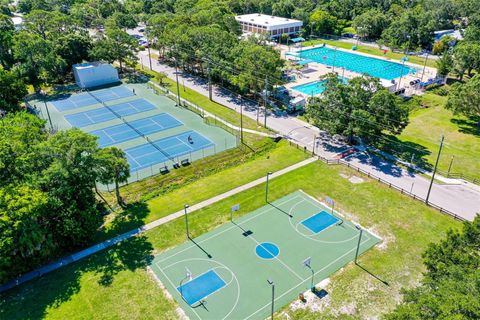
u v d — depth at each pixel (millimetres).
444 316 24344
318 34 144125
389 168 59250
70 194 42719
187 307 36594
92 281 39375
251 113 78750
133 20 143500
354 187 54656
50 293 37938
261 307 36594
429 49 123438
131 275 40188
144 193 54125
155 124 74750
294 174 58031
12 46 93375
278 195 53312
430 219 48031
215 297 37750
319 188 54625
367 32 133375
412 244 44062
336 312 35938
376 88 62812
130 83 97188
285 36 130125
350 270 40781
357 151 64250
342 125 61062
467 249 32531
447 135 69250
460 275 28812
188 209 50719
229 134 70312
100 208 50719
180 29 95875
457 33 129000
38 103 85312
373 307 36375
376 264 41406
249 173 58625
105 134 70812
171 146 66312
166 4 154250
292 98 82875
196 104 83500
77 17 138750
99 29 140375
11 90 75375
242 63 78125
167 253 43312
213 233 46344
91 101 86312
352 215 49062
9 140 44094
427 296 27422
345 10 154875
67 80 98938
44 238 39094
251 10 164000
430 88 91312
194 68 102250
